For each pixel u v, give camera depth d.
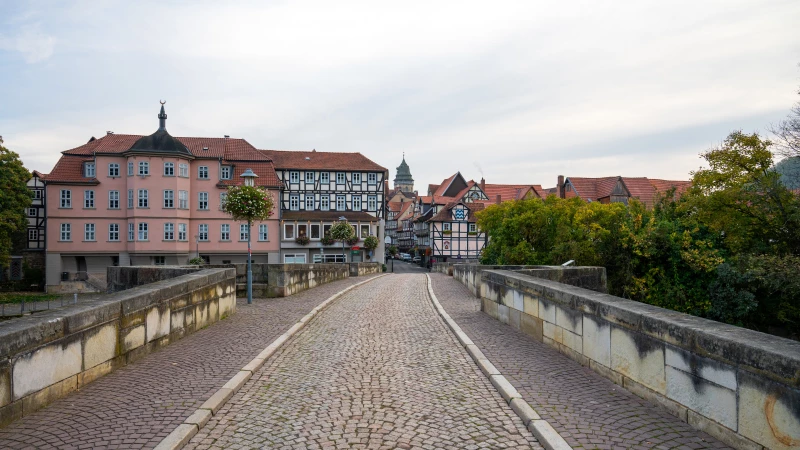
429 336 10.02
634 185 76.31
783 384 3.71
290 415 5.34
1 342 4.67
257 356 7.78
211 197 50.47
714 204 31.22
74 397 5.63
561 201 43.19
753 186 30.03
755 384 3.97
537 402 5.52
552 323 8.36
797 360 3.58
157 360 7.49
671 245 31.09
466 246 70.44
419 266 79.44
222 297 11.78
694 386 4.73
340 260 56.53
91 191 48.22
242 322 11.29
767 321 29.44
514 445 4.57
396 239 118.44
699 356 4.65
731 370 4.25
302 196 57.16
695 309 30.20
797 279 25.67
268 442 4.61
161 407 5.32
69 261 48.75
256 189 15.58
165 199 47.69
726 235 32.06
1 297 43.69
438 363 7.73
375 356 8.23
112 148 49.22
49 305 39.09
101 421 4.89
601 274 14.35
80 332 6.00
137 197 47.12
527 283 9.61
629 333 5.89
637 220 32.62
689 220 32.88
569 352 7.66
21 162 44.81
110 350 6.73
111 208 48.41
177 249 48.00
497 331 10.09
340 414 5.39
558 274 13.70
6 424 4.74
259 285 16.92
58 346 5.56
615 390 5.95
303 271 19.98
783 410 3.71
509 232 41.25
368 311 13.93
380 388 6.38
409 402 5.80
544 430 4.70
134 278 15.10
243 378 6.52
